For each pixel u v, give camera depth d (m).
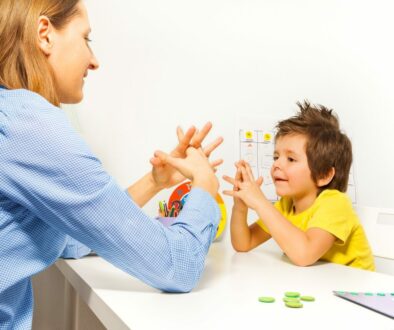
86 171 0.58
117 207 0.60
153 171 0.98
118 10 1.25
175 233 0.64
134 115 1.26
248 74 1.42
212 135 1.36
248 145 1.39
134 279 0.74
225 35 1.39
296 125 1.23
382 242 1.21
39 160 0.57
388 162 1.59
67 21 0.69
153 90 1.29
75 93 0.74
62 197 0.57
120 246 0.60
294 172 1.19
